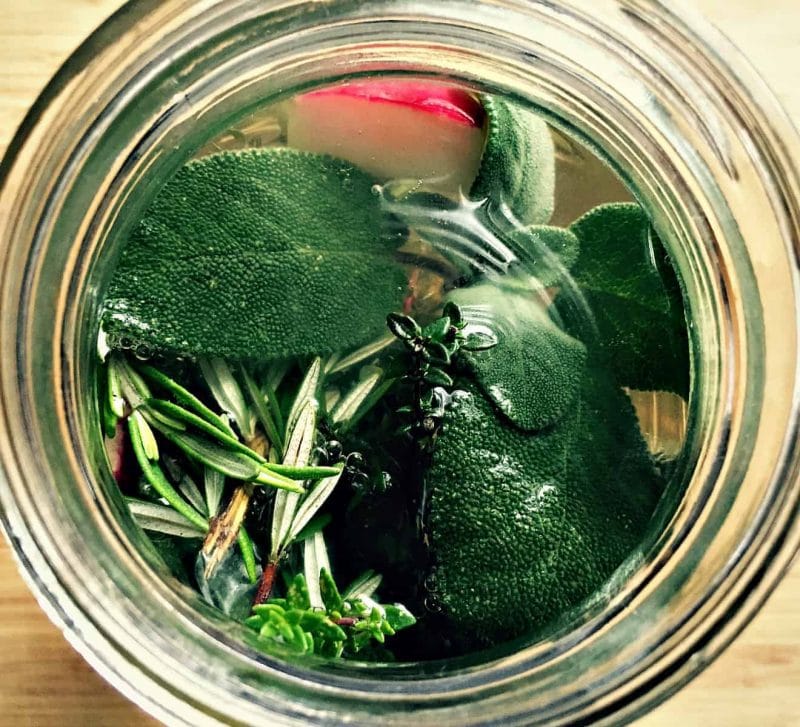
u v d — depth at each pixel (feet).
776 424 0.39
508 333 0.41
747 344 0.39
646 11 0.40
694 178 0.40
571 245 0.43
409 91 0.42
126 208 0.39
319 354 0.40
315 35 0.40
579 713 0.37
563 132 0.43
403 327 0.40
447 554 0.39
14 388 0.37
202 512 0.40
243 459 0.39
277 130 0.42
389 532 0.40
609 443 0.41
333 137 0.42
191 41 0.38
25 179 0.38
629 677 0.38
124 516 0.39
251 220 0.40
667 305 0.42
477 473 0.39
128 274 0.39
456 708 0.37
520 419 0.40
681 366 0.42
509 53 0.41
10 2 0.43
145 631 0.37
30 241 0.38
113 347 0.39
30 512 0.37
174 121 0.39
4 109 0.43
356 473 0.40
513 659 0.39
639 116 0.40
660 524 0.41
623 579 0.40
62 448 0.37
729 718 0.44
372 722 0.37
